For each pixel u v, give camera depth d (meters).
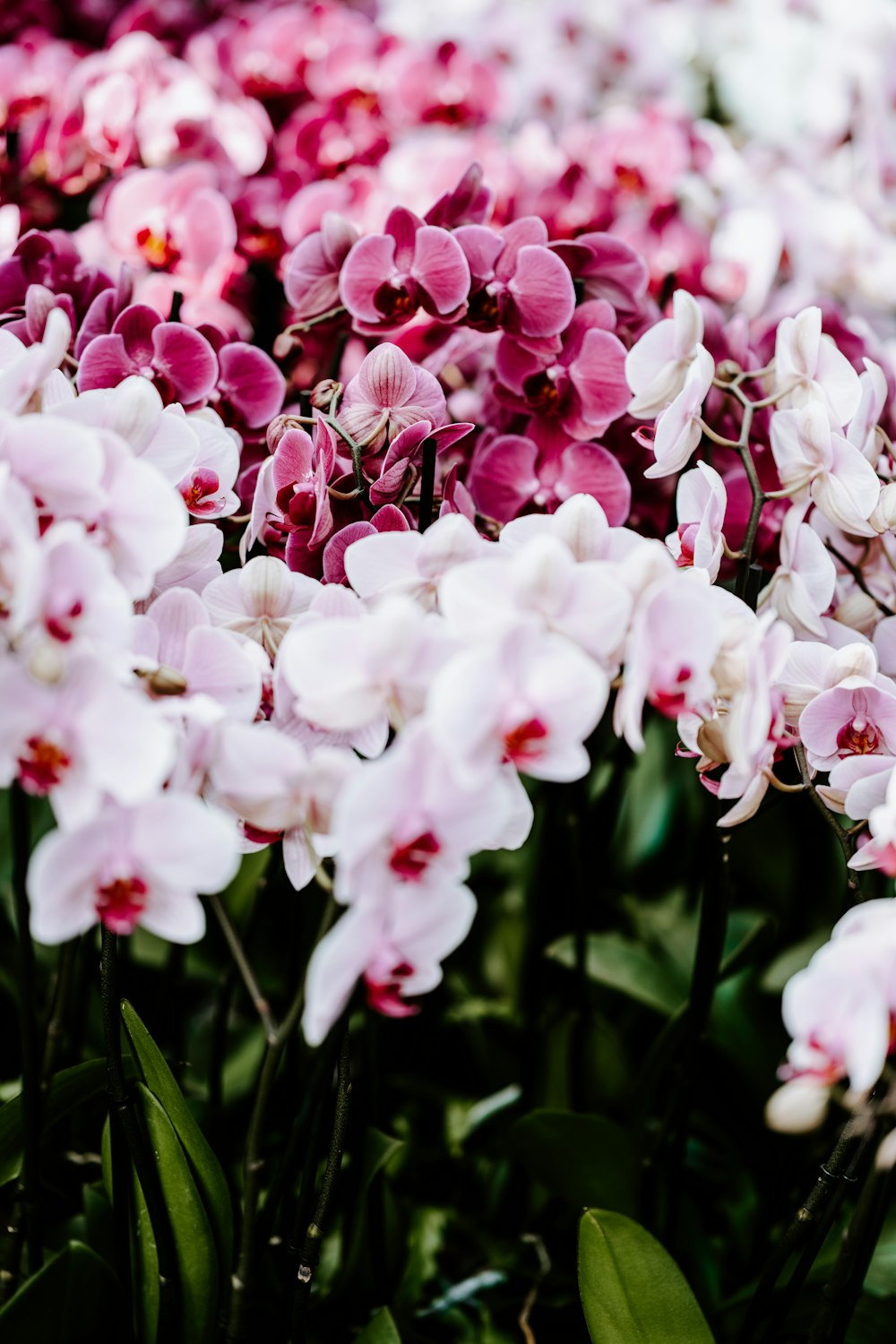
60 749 1.47
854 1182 1.61
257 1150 1.55
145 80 2.04
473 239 1.75
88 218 2.23
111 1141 1.64
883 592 1.80
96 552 1.46
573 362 1.79
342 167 2.11
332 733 1.56
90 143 2.04
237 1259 1.64
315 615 1.56
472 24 2.75
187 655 1.54
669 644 1.52
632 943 2.05
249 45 2.26
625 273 1.82
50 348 1.53
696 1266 1.86
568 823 1.91
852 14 2.69
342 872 1.46
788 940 2.05
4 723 1.46
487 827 1.48
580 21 2.97
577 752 1.49
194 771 1.51
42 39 2.30
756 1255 1.86
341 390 1.68
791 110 3.00
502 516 1.82
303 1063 1.88
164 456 1.59
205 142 2.05
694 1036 1.77
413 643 1.48
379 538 1.57
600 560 1.57
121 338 1.71
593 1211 1.63
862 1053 1.46
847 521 1.70
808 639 1.75
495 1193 1.95
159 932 1.49
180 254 1.93
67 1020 1.84
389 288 1.75
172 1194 1.61
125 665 1.51
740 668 1.54
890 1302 1.79
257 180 2.04
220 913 1.57
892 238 2.30
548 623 1.51
